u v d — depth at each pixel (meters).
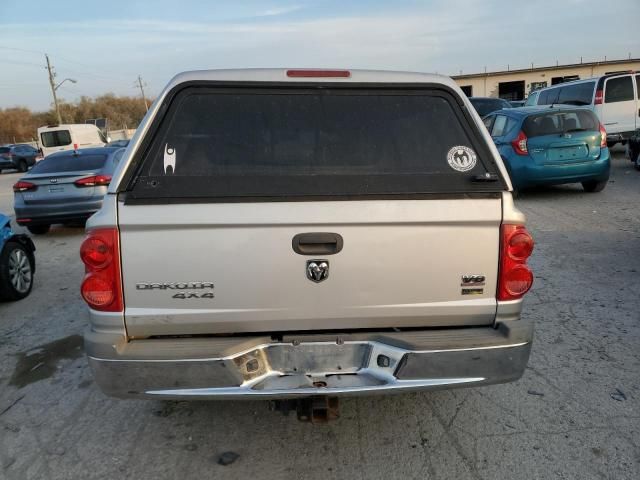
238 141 2.80
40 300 6.02
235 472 2.95
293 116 2.87
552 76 43.53
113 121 85.75
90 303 2.61
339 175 2.71
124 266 2.58
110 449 3.18
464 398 3.61
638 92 13.39
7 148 32.97
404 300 2.70
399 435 3.24
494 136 10.73
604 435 3.15
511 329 2.69
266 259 2.60
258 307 2.64
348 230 2.61
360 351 2.74
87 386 3.96
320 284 2.64
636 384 3.68
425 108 2.93
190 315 2.63
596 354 4.11
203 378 2.58
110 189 2.60
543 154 9.55
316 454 3.09
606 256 6.46
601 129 9.72
